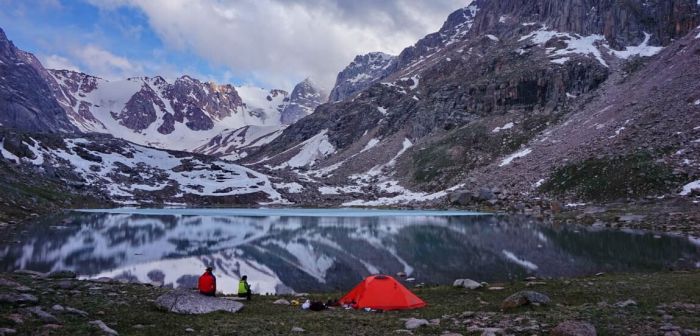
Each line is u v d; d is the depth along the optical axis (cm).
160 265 4834
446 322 2095
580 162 13150
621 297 2711
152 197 17375
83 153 18425
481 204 14075
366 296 2606
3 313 1797
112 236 7112
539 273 4325
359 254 5616
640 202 9806
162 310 2241
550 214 10638
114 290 2819
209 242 6706
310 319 2203
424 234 7694
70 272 3509
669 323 1881
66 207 12644
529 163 15475
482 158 18600
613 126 14275
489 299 2880
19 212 9238
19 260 4744
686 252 5191
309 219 11369
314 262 5062
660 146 11731
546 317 2053
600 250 5531
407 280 4100
